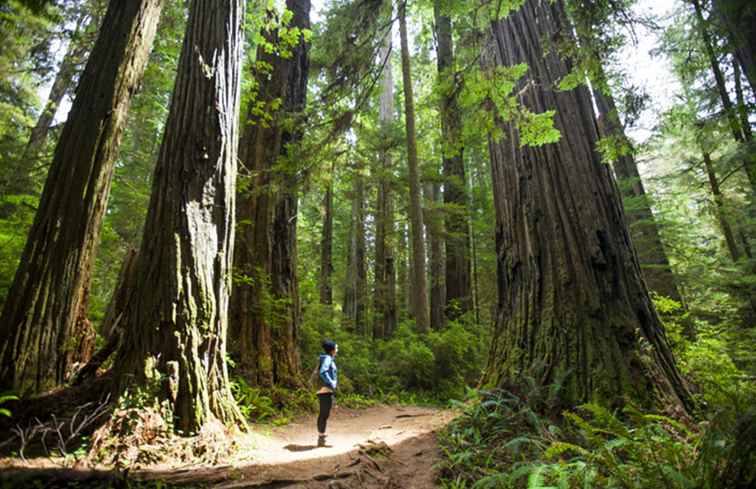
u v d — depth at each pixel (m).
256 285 8.23
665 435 3.54
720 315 12.87
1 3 4.79
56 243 4.87
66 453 3.52
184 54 5.47
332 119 6.31
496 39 6.89
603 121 7.55
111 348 4.84
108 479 3.10
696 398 4.76
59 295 4.79
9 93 12.65
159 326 4.39
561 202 5.85
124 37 5.70
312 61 10.83
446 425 5.39
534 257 5.95
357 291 19.83
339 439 5.60
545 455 3.56
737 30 3.77
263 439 5.03
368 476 3.92
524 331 5.81
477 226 16.97
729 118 8.10
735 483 2.26
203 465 3.79
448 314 14.46
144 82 9.38
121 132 5.64
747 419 2.33
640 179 13.71
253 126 9.29
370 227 22.62
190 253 4.70
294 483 3.59
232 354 7.68
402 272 26.00
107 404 4.09
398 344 11.68
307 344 10.45
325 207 19.88
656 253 12.77
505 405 5.05
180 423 4.16
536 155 6.22
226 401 4.77
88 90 5.46
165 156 5.07
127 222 12.06
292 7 10.62
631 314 5.21
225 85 5.43
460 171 15.94
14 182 9.02
